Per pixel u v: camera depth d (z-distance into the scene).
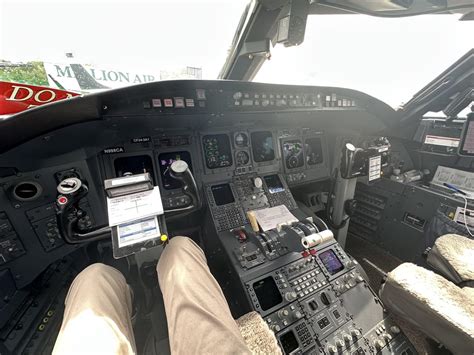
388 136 2.02
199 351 0.55
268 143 1.77
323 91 1.50
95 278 0.76
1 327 1.01
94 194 1.29
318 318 1.07
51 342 1.12
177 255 0.83
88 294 0.67
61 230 0.76
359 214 2.19
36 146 1.01
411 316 0.97
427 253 1.40
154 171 1.45
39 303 1.20
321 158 1.99
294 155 1.86
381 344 1.02
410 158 2.00
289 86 1.37
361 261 1.94
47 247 1.17
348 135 1.82
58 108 0.92
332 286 1.19
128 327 0.69
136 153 1.41
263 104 1.36
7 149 0.94
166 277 0.76
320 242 1.15
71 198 0.74
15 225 1.06
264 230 1.36
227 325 0.61
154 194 0.82
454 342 0.80
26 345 1.07
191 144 1.54
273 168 1.77
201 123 1.46
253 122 1.66
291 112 1.47
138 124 1.24
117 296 0.74
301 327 1.03
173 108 1.18
